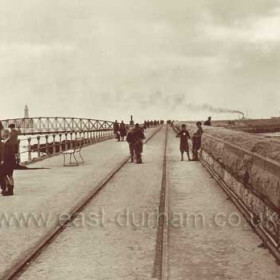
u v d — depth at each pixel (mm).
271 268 7566
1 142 15258
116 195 14688
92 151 34500
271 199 8422
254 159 10180
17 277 7297
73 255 8430
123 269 7598
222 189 15469
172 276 7262
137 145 25062
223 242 9203
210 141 20016
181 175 19594
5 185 15445
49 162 26625
